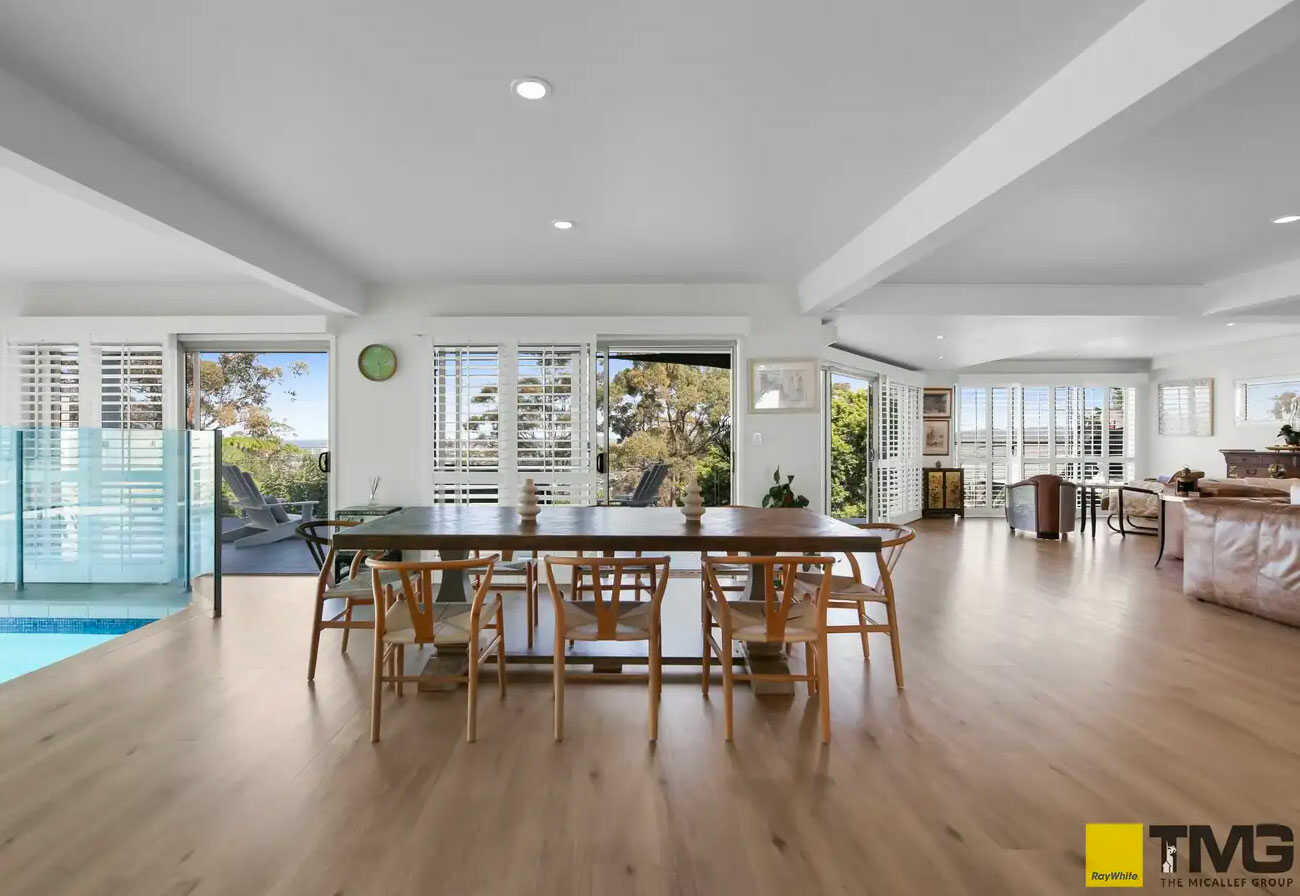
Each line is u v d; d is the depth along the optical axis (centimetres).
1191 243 436
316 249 441
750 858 179
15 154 231
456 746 245
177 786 215
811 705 284
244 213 367
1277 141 284
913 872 174
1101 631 393
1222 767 230
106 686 302
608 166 305
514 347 533
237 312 534
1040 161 240
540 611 406
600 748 244
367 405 539
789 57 220
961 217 298
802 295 530
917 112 257
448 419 533
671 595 456
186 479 428
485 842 186
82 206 357
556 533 282
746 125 267
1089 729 260
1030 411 1005
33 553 428
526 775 224
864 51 217
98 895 164
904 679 314
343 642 351
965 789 216
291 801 207
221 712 274
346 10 194
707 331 536
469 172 313
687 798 210
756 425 548
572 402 534
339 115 258
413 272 502
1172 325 645
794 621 268
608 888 167
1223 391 887
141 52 215
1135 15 198
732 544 274
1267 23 163
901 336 700
